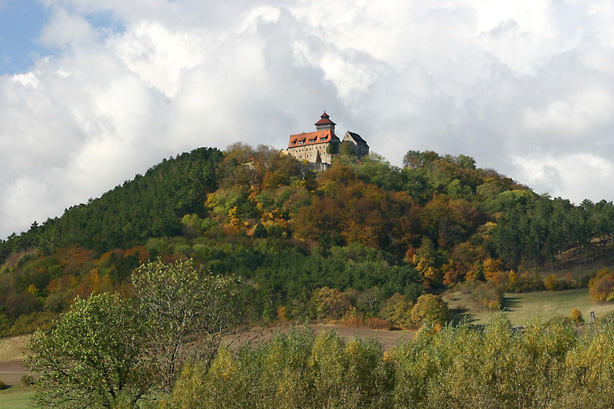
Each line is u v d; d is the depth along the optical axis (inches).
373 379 2276.1
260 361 2405.3
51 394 2329.0
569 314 6038.4
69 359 2363.4
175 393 2148.1
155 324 2472.9
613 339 2206.0
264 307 6067.9
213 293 2628.0
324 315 5979.3
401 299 5974.4
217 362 2233.0
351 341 2397.9
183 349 2455.7
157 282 2615.7
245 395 2146.9
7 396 3572.8
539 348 2289.6
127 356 2389.3
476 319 6279.5
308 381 2271.2
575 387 2080.5
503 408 2106.3
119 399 2245.3
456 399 2127.2
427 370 2294.5
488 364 2183.8
